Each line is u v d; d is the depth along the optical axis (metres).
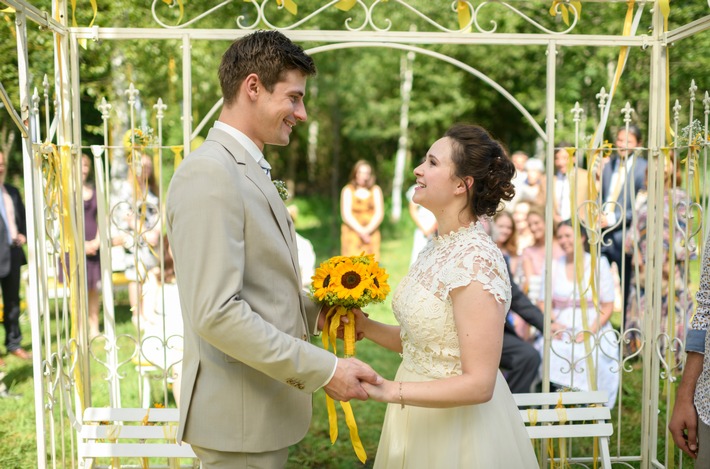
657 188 3.29
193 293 1.82
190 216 1.83
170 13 5.86
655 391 3.32
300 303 2.14
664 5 3.13
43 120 5.64
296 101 2.05
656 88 3.24
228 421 2.01
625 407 4.57
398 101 15.23
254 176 1.99
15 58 5.23
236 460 2.04
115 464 3.08
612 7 6.21
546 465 3.33
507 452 2.15
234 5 6.65
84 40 3.02
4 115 7.09
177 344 3.91
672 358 3.17
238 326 1.81
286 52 1.98
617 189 3.40
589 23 6.52
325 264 2.27
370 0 10.07
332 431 2.26
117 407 3.16
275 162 17.44
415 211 7.00
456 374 2.07
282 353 1.85
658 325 3.30
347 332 2.30
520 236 5.84
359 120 15.94
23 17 2.51
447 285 2.01
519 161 6.37
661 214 3.28
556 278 4.32
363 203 8.29
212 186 1.84
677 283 4.69
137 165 3.58
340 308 2.30
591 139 3.37
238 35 2.99
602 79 7.04
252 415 2.02
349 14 10.07
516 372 3.90
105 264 3.12
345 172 18.06
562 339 4.20
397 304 2.20
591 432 2.97
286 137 2.09
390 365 5.56
